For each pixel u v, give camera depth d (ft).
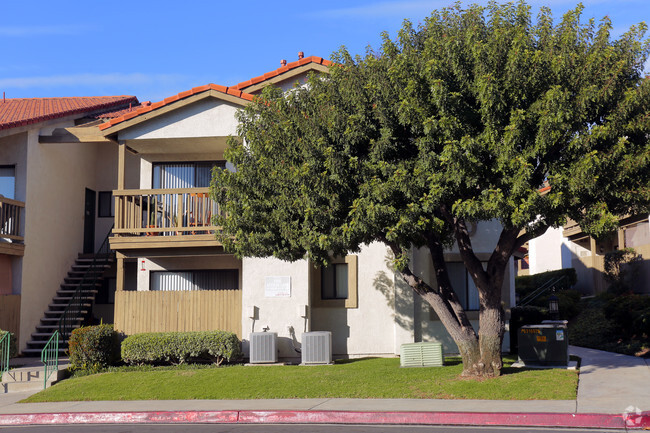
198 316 61.21
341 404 40.88
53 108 79.00
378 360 58.54
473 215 37.93
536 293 96.17
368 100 41.27
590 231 38.60
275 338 58.70
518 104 38.70
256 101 45.73
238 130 46.21
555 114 36.55
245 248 44.88
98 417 41.22
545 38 41.09
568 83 38.99
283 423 38.32
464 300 63.52
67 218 77.05
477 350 45.52
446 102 38.27
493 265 45.16
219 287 68.13
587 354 58.13
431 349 52.90
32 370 55.31
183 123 62.39
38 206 71.00
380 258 63.21
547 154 39.68
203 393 46.68
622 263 87.15
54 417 41.75
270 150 42.86
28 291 68.74
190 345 57.16
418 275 62.69
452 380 44.83
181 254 61.11
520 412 35.19
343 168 40.16
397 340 61.67
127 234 62.69
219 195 46.34
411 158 40.52
